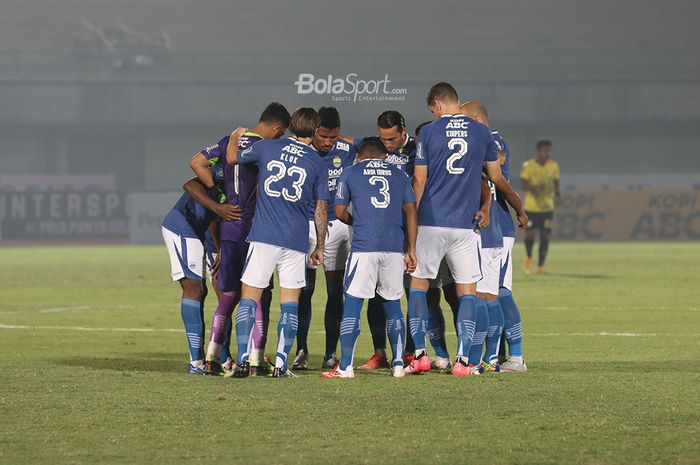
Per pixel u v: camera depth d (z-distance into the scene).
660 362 30.59
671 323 42.59
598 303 52.06
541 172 74.00
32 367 29.17
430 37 187.38
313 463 17.14
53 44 183.00
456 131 27.44
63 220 138.50
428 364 27.83
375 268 27.22
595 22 188.75
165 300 55.91
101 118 164.75
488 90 169.00
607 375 27.44
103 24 188.12
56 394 23.94
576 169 173.12
